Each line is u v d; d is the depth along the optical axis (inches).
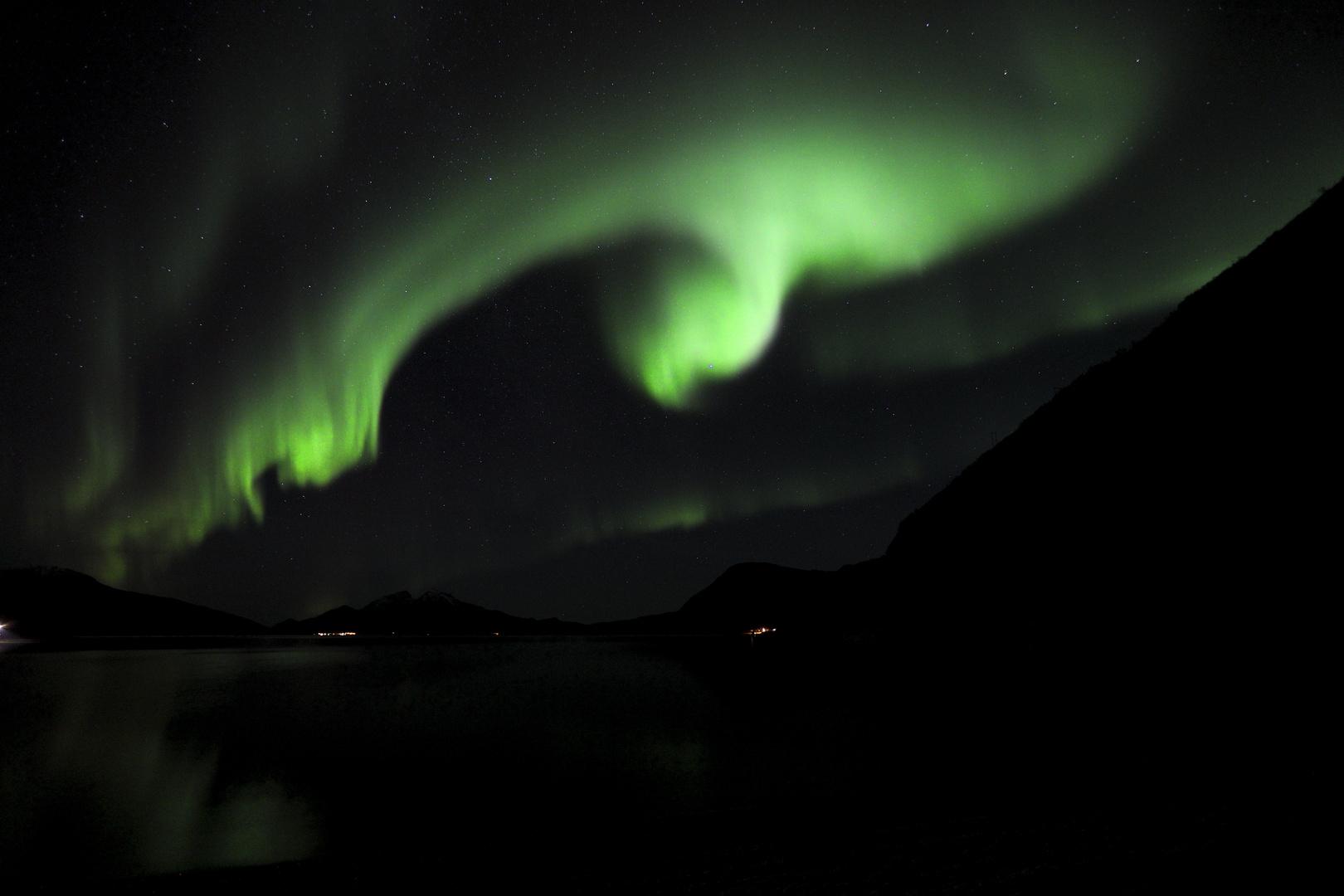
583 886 293.6
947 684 948.0
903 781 482.6
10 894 365.7
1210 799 271.3
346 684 1695.4
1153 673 535.2
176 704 1305.4
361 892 321.4
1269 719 372.5
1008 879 219.0
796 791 499.8
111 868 406.0
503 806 517.0
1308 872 180.4
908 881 237.9
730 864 296.0
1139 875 201.0
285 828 482.9
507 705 1206.9
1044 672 714.2
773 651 2659.9
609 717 1025.5
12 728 1023.6
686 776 593.9
